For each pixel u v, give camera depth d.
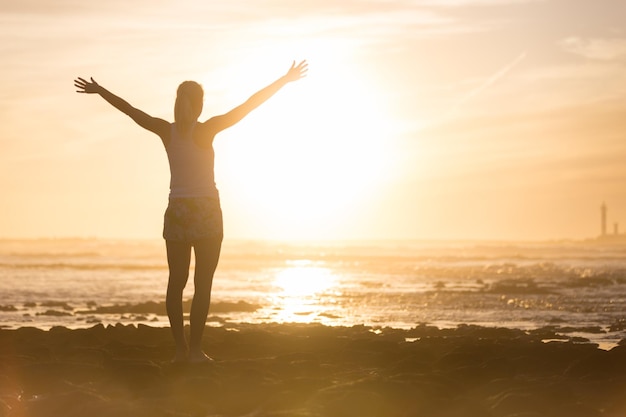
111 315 19.70
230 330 12.85
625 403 6.89
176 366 8.21
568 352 9.48
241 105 8.32
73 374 7.99
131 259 71.38
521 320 18.70
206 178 8.30
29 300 25.09
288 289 31.67
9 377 7.86
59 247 125.06
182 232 8.23
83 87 8.32
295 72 8.35
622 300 24.55
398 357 9.66
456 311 21.20
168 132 8.30
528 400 6.70
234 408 6.91
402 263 65.00
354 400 6.72
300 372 8.47
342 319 19.08
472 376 8.30
